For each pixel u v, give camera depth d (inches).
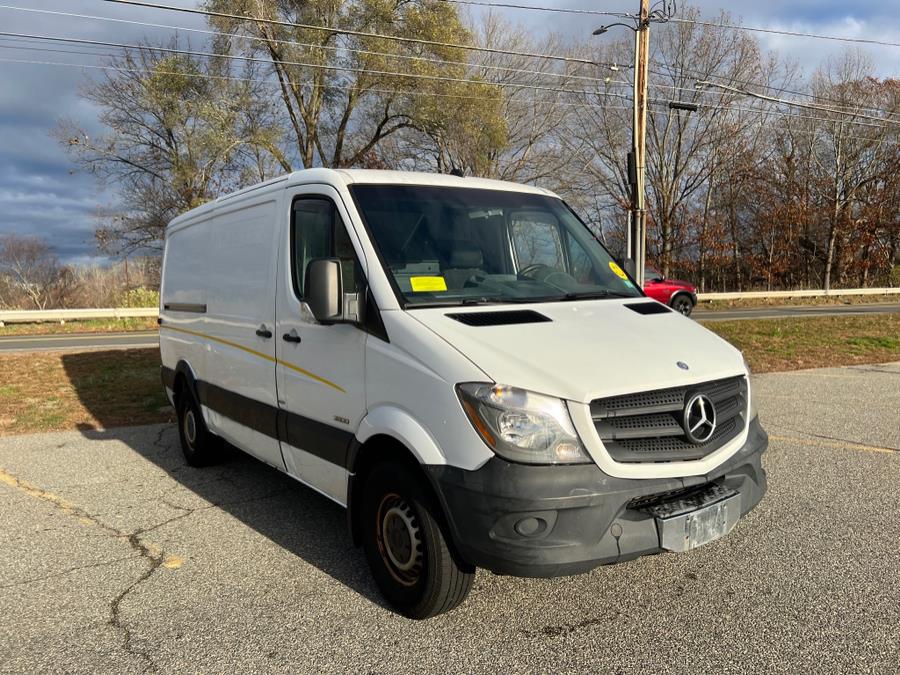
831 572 153.3
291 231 175.9
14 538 185.5
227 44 1159.0
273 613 142.2
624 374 124.3
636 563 159.8
